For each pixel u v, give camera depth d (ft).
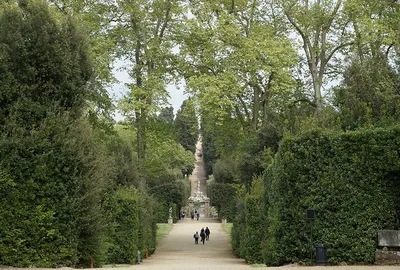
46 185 49.62
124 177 100.83
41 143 49.96
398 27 98.84
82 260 53.26
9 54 50.88
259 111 131.85
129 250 80.48
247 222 82.69
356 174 53.88
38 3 53.67
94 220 52.85
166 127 132.26
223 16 116.06
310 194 54.54
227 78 111.34
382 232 52.37
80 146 52.08
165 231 189.57
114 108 108.88
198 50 124.16
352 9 109.91
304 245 53.88
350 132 54.65
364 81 74.38
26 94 51.31
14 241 48.24
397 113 66.90
